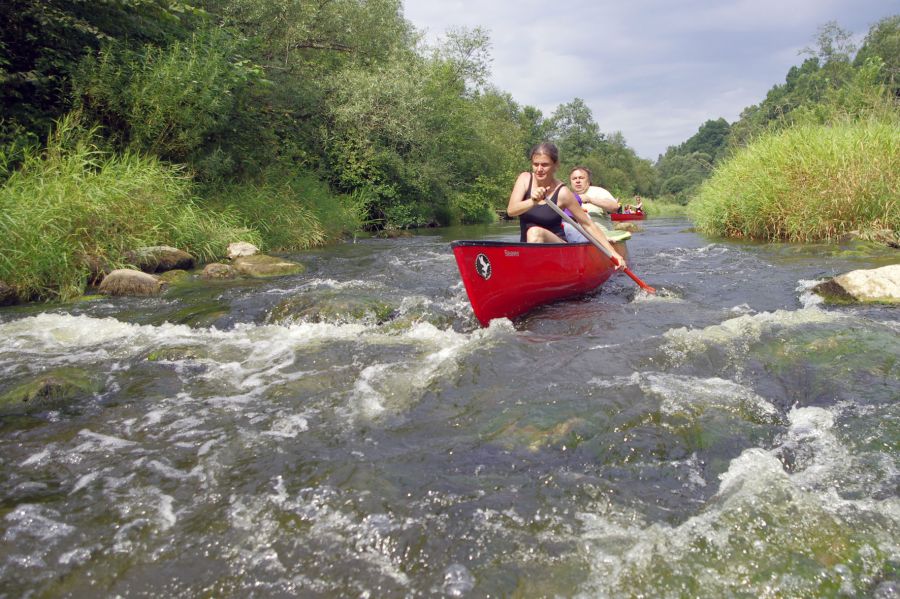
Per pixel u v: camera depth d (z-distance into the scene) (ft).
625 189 230.48
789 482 7.16
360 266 27.12
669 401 9.40
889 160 28.48
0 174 24.49
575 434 8.53
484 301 14.67
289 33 51.96
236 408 10.26
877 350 10.83
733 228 34.68
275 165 43.34
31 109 29.12
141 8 32.91
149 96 30.83
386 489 7.46
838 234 28.60
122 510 7.16
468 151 80.69
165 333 15.53
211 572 6.06
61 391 10.87
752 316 13.91
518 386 10.48
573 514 6.82
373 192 54.19
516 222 76.48
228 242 29.71
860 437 8.21
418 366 11.96
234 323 16.22
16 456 8.61
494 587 5.73
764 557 5.91
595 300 17.69
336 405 10.25
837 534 6.19
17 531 6.75
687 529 6.42
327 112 53.26
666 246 30.66
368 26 60.54
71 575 6.04
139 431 9.39
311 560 6.20
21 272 19.79
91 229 23.20
